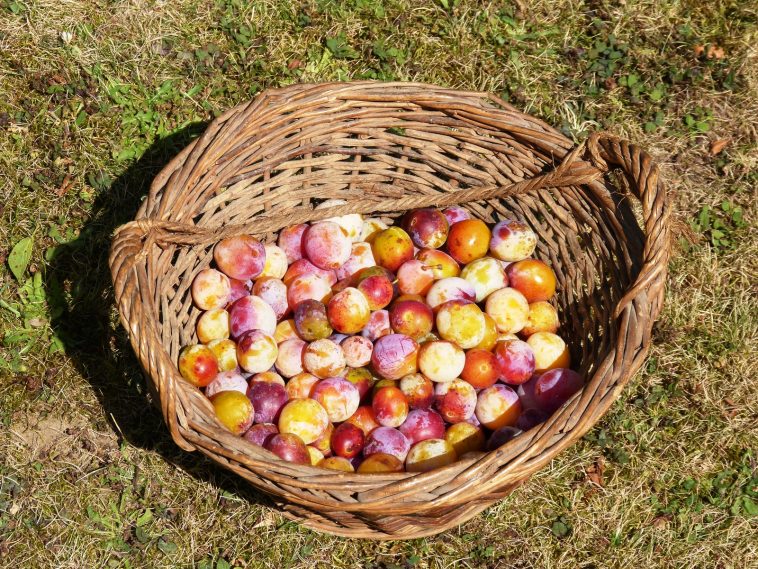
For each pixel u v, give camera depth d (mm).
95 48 1045
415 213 887
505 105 870
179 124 1027
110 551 829
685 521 869
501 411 811
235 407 775
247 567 830
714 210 1038
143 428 883
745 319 971
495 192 873
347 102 858
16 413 881
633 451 899
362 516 724
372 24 1113
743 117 1090
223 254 836
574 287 866
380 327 835
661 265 730
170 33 1072
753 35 1136
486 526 860
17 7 1047
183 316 826
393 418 797
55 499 846
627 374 706
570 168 828
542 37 1128
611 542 858
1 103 1005
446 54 1105
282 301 860
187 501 855
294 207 896
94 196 981
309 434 785
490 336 833
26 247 940
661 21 1141
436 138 893
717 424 915
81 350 913
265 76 1067
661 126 1083
